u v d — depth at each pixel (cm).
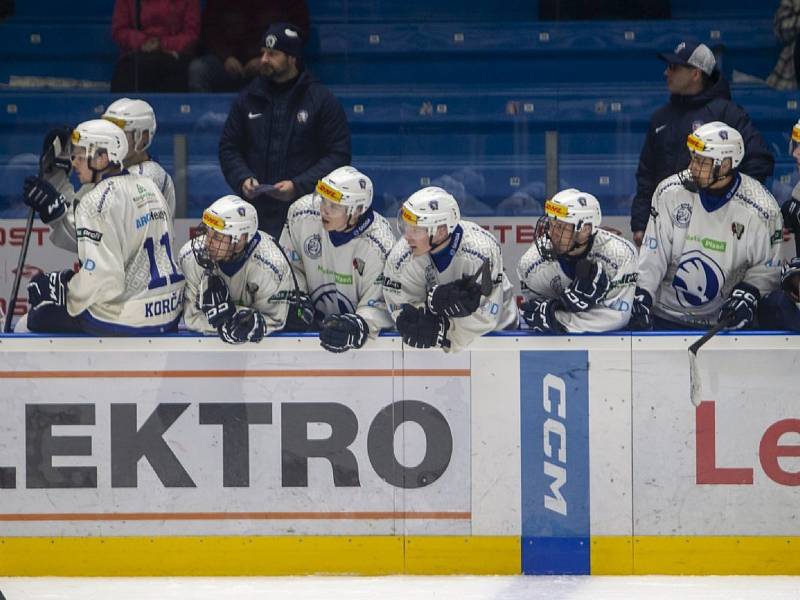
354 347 1733
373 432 1759
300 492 1764
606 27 2692
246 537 1769
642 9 2686
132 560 1772
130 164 1995
